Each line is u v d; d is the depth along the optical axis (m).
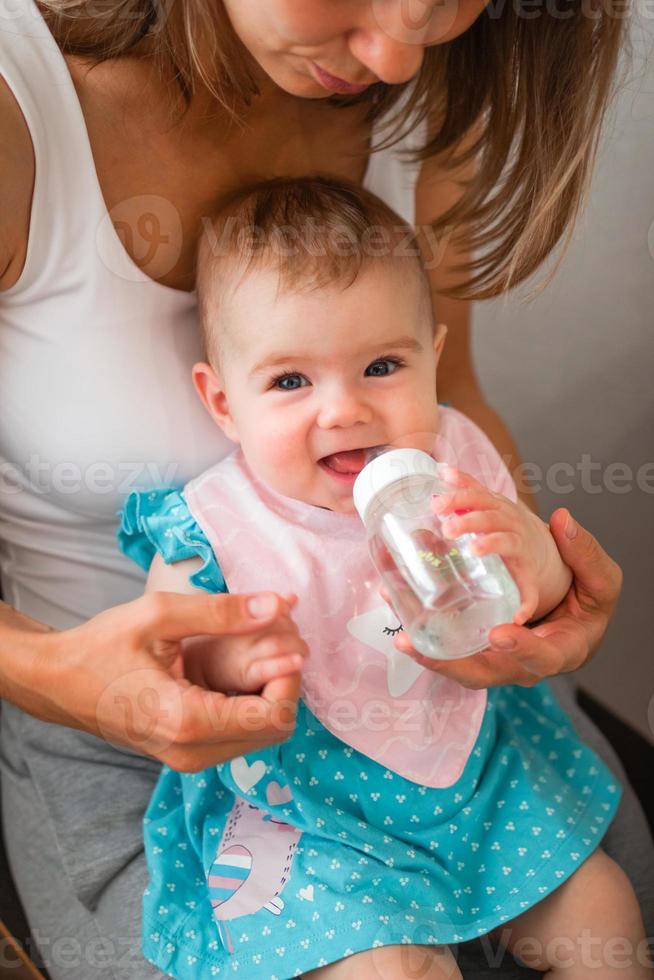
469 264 1.06
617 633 1.47
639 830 1.05
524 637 0.74
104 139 0.88
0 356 0.93
